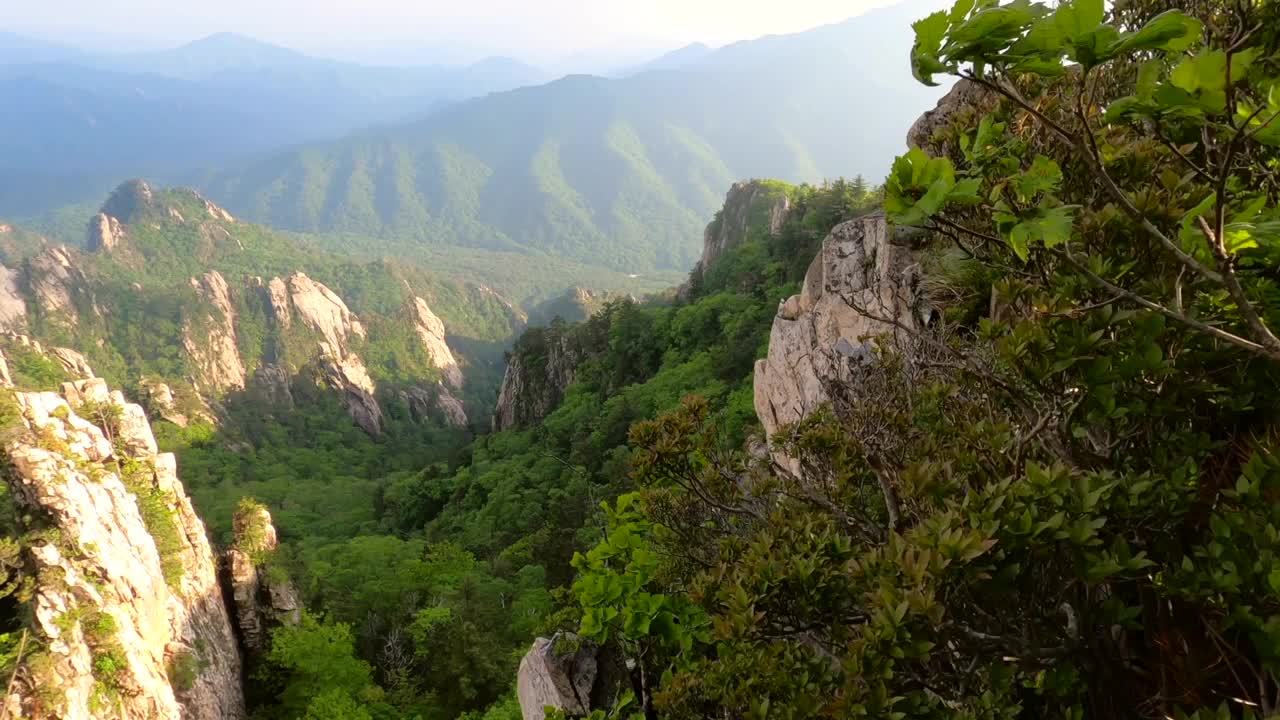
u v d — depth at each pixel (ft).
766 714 12.30
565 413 302.25
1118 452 11.86
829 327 40.57
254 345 635.25
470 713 109.91
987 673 10.36
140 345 601.21
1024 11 5.87
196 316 621.72
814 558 12.41
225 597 128.88
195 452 406.00
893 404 17.35
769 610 12.70
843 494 17.08
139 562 102.89
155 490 125.29
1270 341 6.26
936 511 10.96
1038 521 9.71
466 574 150.41
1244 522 8.77
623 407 237.86
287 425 520.01
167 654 103.50
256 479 407.44
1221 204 6.22
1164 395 10.31
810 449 19.26
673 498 22.20
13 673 81.41
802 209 347.56
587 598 21.94
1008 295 10.97
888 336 20.54
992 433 12.16
